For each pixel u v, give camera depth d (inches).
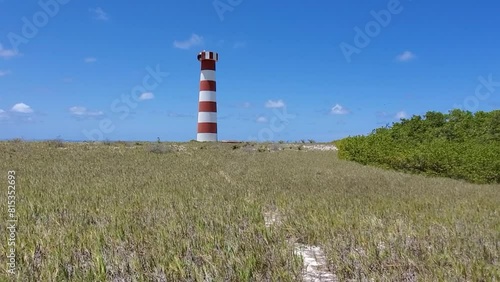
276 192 496.4
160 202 398.3
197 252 225.9
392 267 216.7
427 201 450.0
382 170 932.0
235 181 614.9
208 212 339.9
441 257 228.2
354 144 1187.3
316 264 237.9
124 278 191.9
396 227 295.6
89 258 218.1
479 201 476.1
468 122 1104.2
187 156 1151.0
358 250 240.5
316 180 653.9
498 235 286.8
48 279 185.8
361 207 395.5
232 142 1750.7
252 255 217.2
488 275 206.1
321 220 320.2
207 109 1888.5
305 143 1972.2
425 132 1152.8
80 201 400.2
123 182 569.0
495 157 751.7
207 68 1887.3
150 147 1286.9
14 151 1051.3
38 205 359.9
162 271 197.6
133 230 274.7
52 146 1237.1
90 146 1312.7
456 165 812.6
